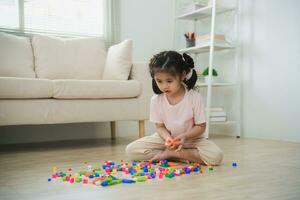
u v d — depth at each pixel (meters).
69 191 1.18
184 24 3.72
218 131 3.45
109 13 3.29
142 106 2.61
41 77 2.78
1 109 2.14
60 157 1.99
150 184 1.27
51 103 2.29
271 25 2.84
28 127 2.89
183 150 1.70
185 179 1.35
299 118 2.61
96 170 1.55
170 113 1.70
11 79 2.14
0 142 2.77
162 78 1.47
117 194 1.13
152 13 3.55
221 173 1.46
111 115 2.49
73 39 3.00
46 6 3.12
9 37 2.71
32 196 1.12
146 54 3.52
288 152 2.09
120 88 2.49
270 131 2.87
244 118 3.12
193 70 1.66
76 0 3.26
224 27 3.35
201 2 3.62
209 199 1.06
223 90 3.37
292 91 2.67
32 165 1.73
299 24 2.61
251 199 1.06
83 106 2.39
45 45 2.85
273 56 2.83
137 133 3.44
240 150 2.18
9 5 2.93
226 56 3.33
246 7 3.08
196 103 1.67
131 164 1.73
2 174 1.49
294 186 1.22
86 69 2.94
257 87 2.98
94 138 3.18
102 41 3.12
